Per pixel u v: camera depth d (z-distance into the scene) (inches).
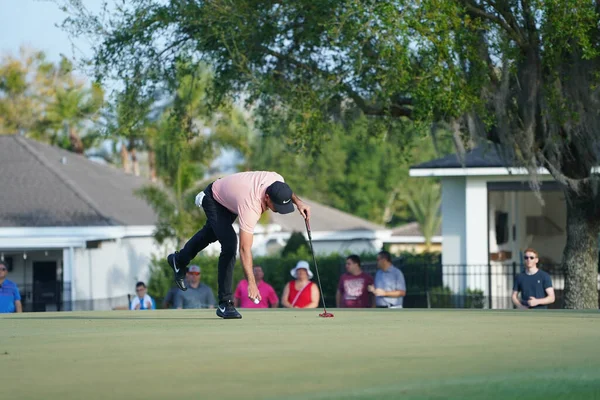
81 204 1812.3
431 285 1518.2
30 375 257.9
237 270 1786.4
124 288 1945.1
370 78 920.9
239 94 1059.9
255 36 946.1
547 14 821.2
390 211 3907.5
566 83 871.1
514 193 1843.0
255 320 486.0
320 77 956.0
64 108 3142.2
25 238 1724.9
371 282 920.9
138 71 999.6
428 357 289.3
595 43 853.8
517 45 887.1
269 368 264.4
